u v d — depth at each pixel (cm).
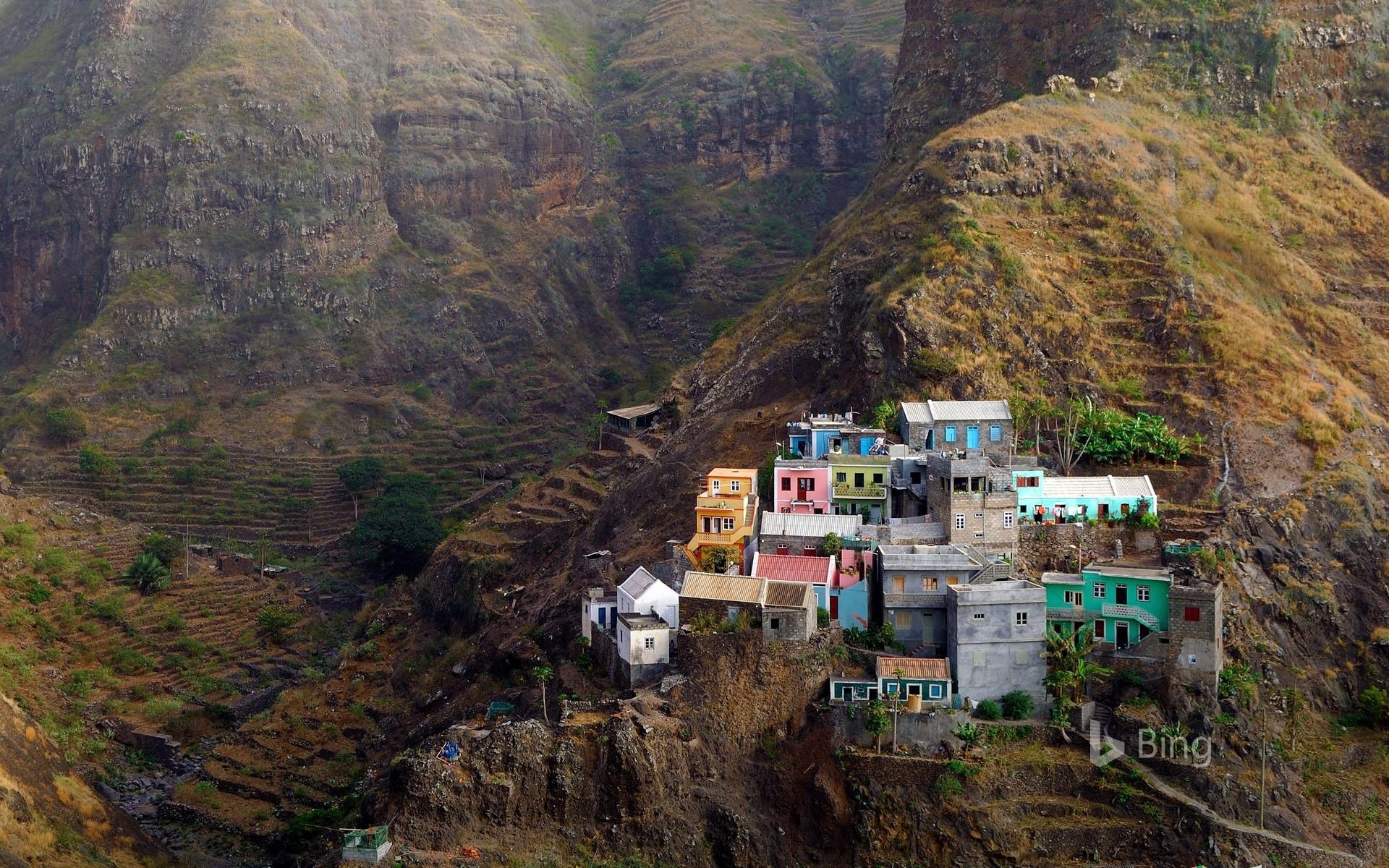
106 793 13762
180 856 12588
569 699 11281
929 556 11525
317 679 16888
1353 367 16125
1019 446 14150
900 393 14900
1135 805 10644
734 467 15512
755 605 11212
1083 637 11288
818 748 10869
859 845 10500
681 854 10294
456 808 10288
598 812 10356
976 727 10956
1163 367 15250
